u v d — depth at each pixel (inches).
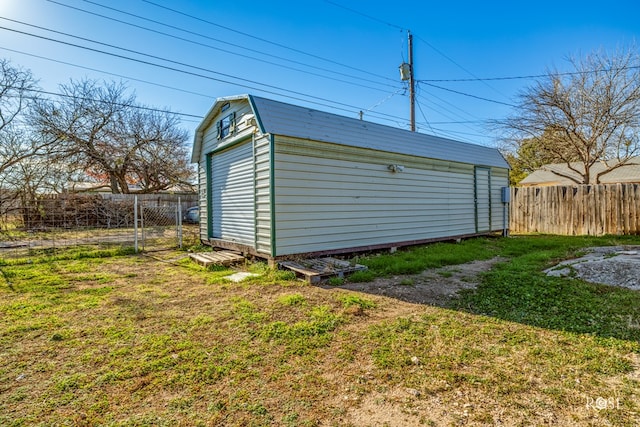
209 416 80.8
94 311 159.8
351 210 286.2
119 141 750.5
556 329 129.3
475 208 425.1
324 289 195.6
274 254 239.6
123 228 518.3
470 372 99.0
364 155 296.7
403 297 177.0
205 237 381.4
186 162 866.1
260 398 88.2
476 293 181.3
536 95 604.7
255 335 129.2
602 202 444.1
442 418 78.8
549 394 87.1
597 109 571.2
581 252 298.0
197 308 163.8
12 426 77.3
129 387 93.9
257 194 258.2
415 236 345.7
